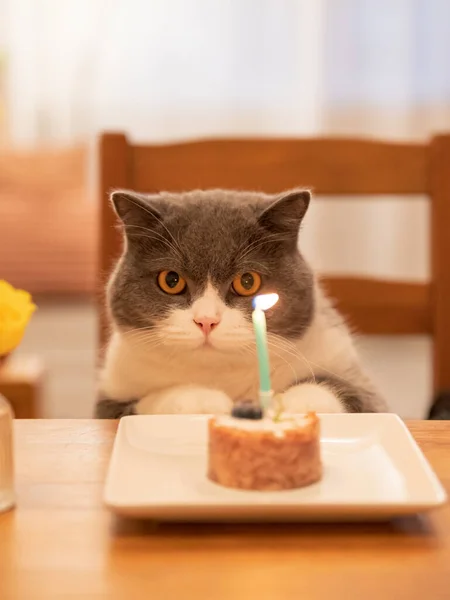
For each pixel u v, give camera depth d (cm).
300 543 60
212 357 96
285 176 122
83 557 58
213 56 176
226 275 95
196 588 56
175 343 95
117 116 176
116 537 60
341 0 172
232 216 98
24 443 75
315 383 95
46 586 56
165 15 174
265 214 97
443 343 121
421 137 177
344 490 64
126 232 99
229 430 64
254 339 94
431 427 79
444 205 121
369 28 174
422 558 58
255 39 175
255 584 56
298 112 177
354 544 60
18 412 136
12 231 172
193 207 99
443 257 121
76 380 186
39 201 173
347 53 174
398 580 56
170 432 73
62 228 173
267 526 62
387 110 176
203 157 121
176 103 177
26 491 66
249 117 177
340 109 176
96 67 175
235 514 60
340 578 56
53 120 175
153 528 61
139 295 97
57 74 174
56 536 60
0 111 173
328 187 122
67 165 172
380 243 181
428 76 175
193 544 60
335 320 105
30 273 173
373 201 180
